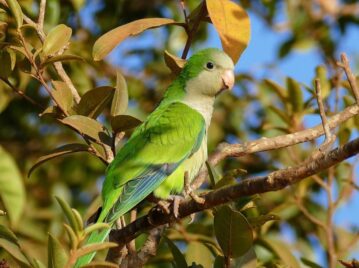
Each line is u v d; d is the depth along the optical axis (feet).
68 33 27.78
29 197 42.96
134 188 30.32
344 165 37.70
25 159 44.57
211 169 28.68
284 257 32.68
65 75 29.27
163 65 44.91
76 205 43.68
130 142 32.07
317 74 36.88
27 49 27.35
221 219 24.18
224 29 28.53
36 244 39.32
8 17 31.22
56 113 27.94
